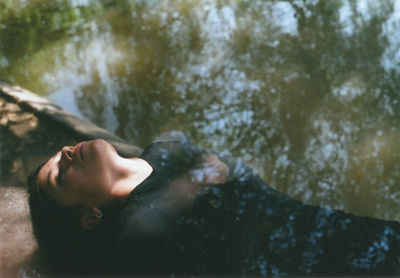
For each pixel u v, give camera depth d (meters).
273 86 3.90
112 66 4.21
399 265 2.19
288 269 2.19
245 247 2.28
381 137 3.42
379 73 3.96
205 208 2.38
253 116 3.63
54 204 2.32
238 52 4.28
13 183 2.90
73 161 2.29
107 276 2.30
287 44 4.34
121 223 2.21
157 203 2.28
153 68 4.16
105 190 2.28
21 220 2.65
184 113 3.68
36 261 2.42
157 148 2.56
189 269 2.23
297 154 3.33
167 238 2.21
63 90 3.93
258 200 2.48
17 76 4.13
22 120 3.38
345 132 3.46
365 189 3.07
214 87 3.92
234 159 2.65
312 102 3.73
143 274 2.25
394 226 2.39
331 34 4.41
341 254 2.24
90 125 3.30
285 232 2.33
